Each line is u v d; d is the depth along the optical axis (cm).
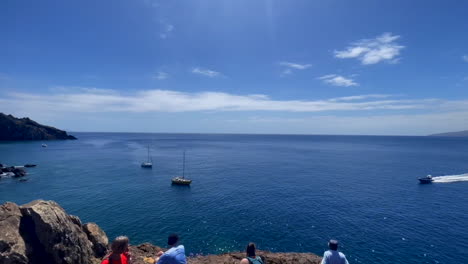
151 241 3011
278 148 19738
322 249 2881
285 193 5341
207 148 18812
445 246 2962
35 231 880
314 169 8756
